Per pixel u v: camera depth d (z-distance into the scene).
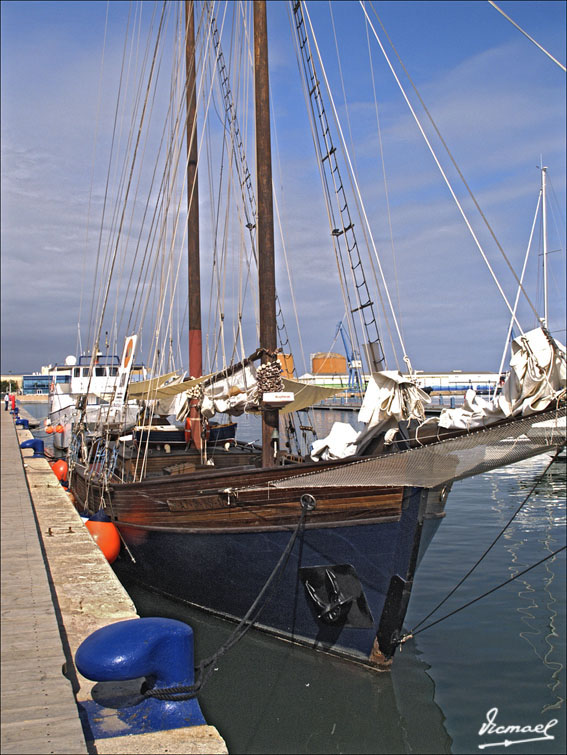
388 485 7.78
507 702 7.38
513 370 6.41
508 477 24.66
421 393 7.96
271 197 10.28
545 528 16.11
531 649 8.77
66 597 7.17
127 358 14.50
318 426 29.97
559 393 6.28
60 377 32.62
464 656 8.67
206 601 10.22
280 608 9.02
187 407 14.37
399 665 8.43
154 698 4.86
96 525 11.73
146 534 10.96
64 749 3.85
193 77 16.25
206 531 9.65
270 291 10.21
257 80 10.41
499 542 14.74
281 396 9.80
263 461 10.04
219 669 8.30
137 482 11.20
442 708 7.28
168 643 4.88
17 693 4.45
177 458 14.12
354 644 8.35
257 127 10.33
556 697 7.36
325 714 7.28
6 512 10.25
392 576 7.93
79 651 4.73
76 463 17.78
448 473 7.30
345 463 7.88
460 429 7.26
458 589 11.52
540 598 10.85
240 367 11.30
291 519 8.62
